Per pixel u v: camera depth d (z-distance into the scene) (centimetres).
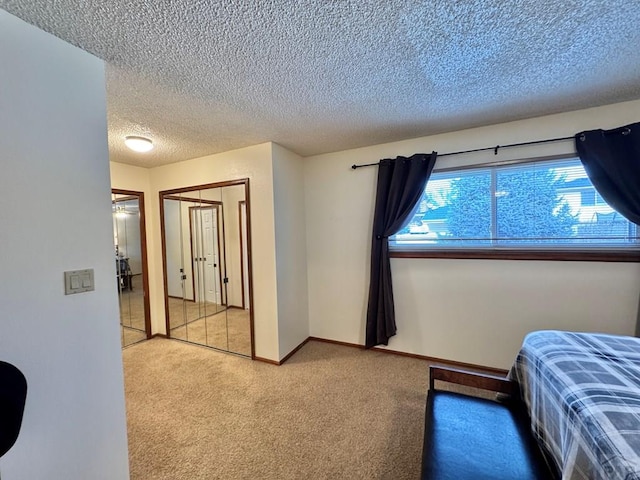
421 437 171
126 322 331
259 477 145
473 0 105
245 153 279
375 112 207
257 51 132
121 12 105
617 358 131
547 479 97
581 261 215
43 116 114
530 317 234
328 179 315
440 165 260
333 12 109
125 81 154
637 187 193
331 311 321
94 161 131
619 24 119
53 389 115
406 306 279
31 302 110
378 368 259
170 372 258
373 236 281
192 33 118
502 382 151
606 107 204
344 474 146
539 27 121
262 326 279
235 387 230
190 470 150
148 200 344
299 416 192
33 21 109
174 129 224
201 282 324
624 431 86
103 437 131
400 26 118
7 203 105
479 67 151
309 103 187
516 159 232
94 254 129
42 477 111
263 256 276
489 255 244
